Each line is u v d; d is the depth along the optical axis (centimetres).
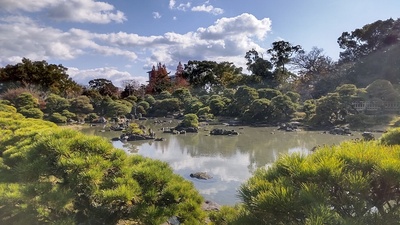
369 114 3616
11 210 529
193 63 8344
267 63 7075
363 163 300
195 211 643
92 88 7506
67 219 511
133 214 563
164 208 587
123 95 8138
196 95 7119
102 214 573
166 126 4275
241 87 4919
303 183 305
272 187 315
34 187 526
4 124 1271
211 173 1686
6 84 5484
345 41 6172
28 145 693
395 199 292
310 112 3953
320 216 258
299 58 6712
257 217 326
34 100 4434
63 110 4666
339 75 5641
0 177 629
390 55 5000
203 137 3170
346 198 292
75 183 542
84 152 602
